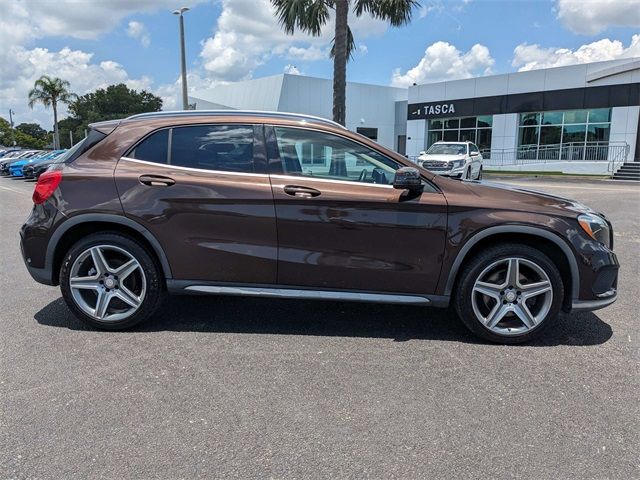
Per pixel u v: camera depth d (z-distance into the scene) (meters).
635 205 12.93
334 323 4.39
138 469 2.45
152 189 3.94
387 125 39.09
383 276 3.93
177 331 4.16
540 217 3.81
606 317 4.59
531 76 28.94
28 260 4.15
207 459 2.53
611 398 3.13
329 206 3.85
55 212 4.01
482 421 2.87
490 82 30.77
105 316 4.10
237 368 3.50
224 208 3.91
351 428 2.80
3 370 3.44
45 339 3.98
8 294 5.21
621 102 25.80
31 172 24.73
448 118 33.47
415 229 3.84
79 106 81.44
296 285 4.00
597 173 26.52
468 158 19.23
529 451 2.61
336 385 3.27
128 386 3.23
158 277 4.09
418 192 3.85
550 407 3.03
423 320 4.49
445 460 2.53
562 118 28.45
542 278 3.86
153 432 2.74
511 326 3.95
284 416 2.91
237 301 4.96
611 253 3.92
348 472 2.44
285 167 3.96
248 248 3.94
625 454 2.59
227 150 4.02
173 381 3.30
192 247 3.96
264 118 4.04
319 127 3.97
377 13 13.91
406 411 2.97
